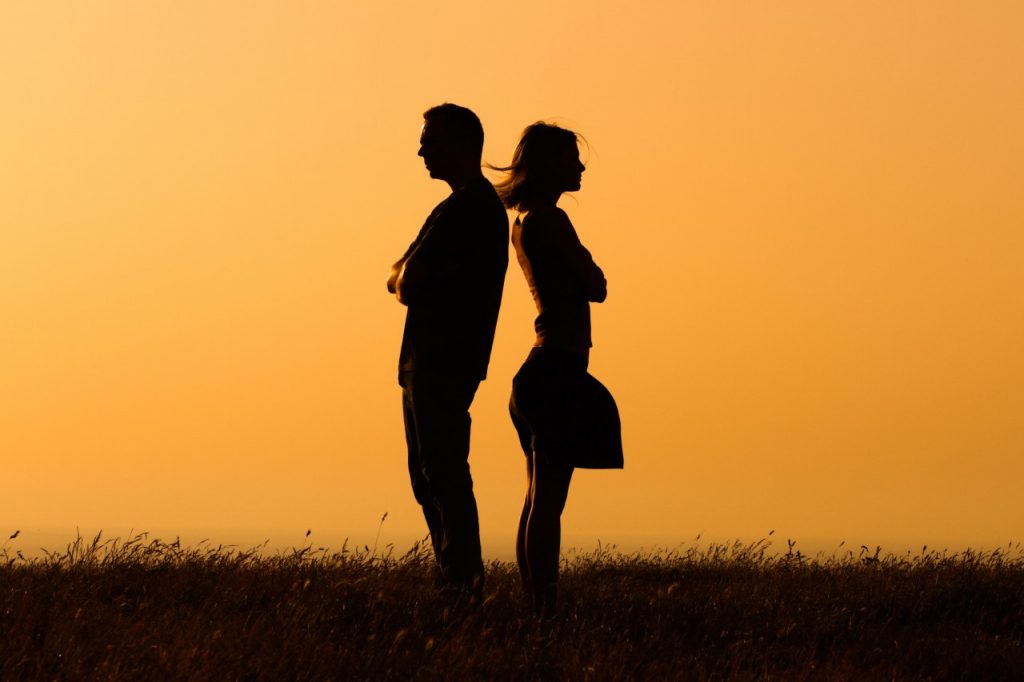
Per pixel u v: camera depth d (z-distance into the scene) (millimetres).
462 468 13141
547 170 13383
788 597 14945
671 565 20219
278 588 13617
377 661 10367
